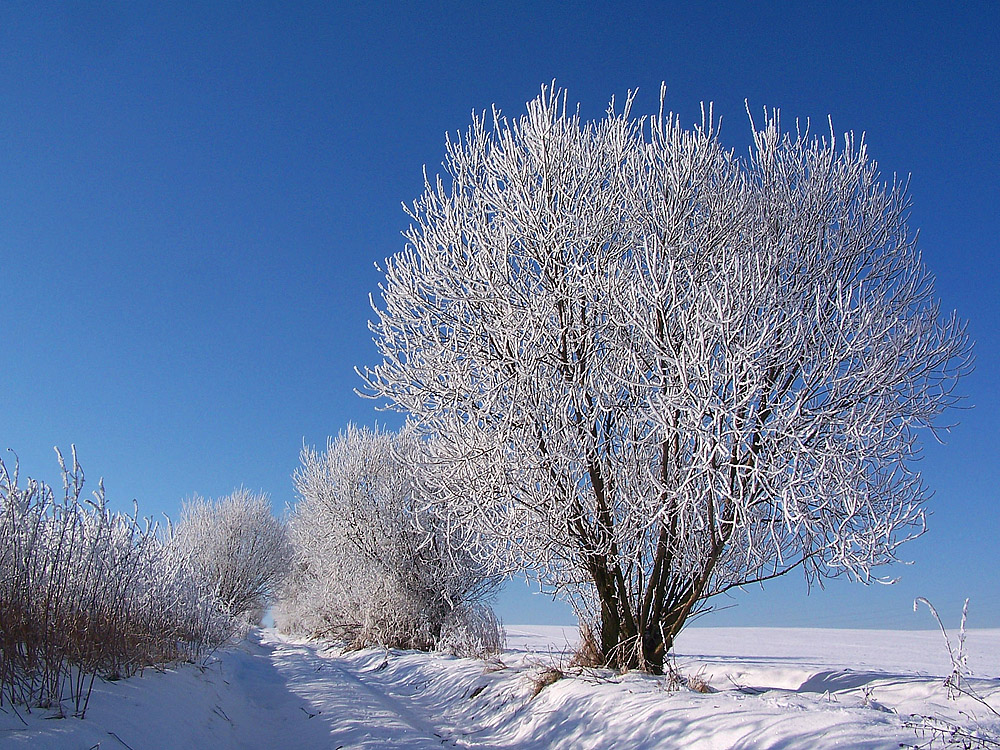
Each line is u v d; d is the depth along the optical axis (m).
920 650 26.52
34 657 4.05
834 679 7.30
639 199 7.33
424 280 7.73
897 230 7.55
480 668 9.43
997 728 4.03
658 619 7.15
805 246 7.26
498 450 7.02
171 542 9.83
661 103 7.69
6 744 2.86
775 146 7.72
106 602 5.65
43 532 4.68
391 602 17.33
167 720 4.69
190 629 9.67
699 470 5.97
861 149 7.69
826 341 6.42
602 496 7.10
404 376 7.71
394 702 8.90
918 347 6.49
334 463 18.95
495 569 8.43
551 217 7.36
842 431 6.14
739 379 5.87
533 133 7.75
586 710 5.77
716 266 6.89
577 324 7.21
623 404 7.11
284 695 8.86
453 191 7.99
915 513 5.80
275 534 30.89
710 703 5.08
